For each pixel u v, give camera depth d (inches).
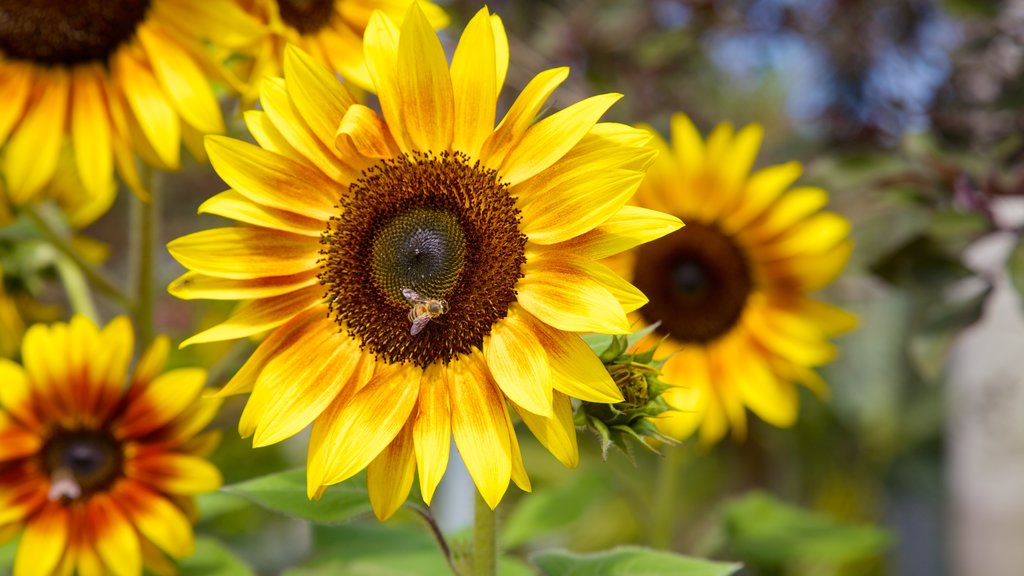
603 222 28.4
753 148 40.8
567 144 28.5
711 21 52.0
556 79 28.8
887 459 58.5
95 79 33.0
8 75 32.9
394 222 29.2
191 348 50.4
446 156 29.2
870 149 50.0
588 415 28.8
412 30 28.6
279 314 29.3
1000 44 42.7
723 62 59.4
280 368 29.1
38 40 32.7
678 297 41.0
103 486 34.0
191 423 34.3
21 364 38.6
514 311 28.8
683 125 41.1
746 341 41.2
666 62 54.9
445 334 29.0
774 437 57.9
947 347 39.0
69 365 33.9
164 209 61.4
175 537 33.8
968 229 38.6
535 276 28.8
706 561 29.0
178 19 32.5
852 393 58.7
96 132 32.9
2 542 33.9
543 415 27.8
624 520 57.5
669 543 41.6
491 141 29.1
